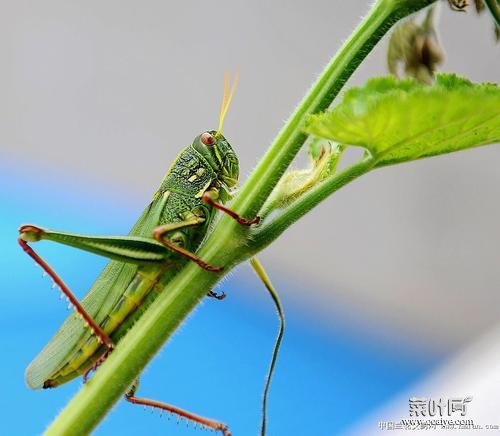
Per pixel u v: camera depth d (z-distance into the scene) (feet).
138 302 1.10
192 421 1.10
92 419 0.91
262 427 1.03
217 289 1.13
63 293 1.07
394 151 0.91
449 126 0.89
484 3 0.92
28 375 1.12
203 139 1.23
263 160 0.93
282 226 0.93
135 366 0.91
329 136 0.90
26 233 1.06
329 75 0.92
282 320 1.02
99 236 1.08
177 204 1.21
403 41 0.96
